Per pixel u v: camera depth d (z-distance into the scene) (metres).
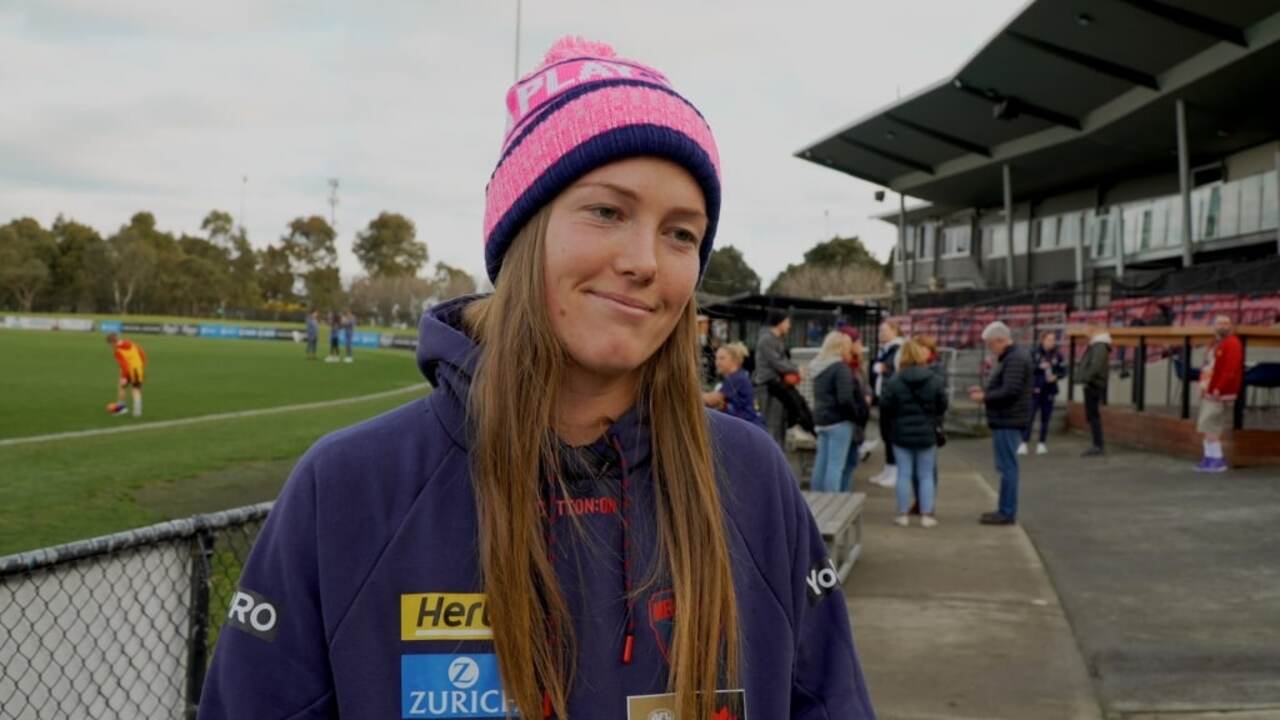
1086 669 4.59
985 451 13.77
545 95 1.09
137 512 7.62
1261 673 4.47
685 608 1.06
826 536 5.59
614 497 1.10
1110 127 28.30
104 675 2.46
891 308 45.53
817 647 1.29
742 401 7.85
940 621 5.40
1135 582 6.14
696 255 1.13
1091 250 36.97
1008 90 28.12
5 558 2.25
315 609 1.05
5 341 41.78
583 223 1.06
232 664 1.06
